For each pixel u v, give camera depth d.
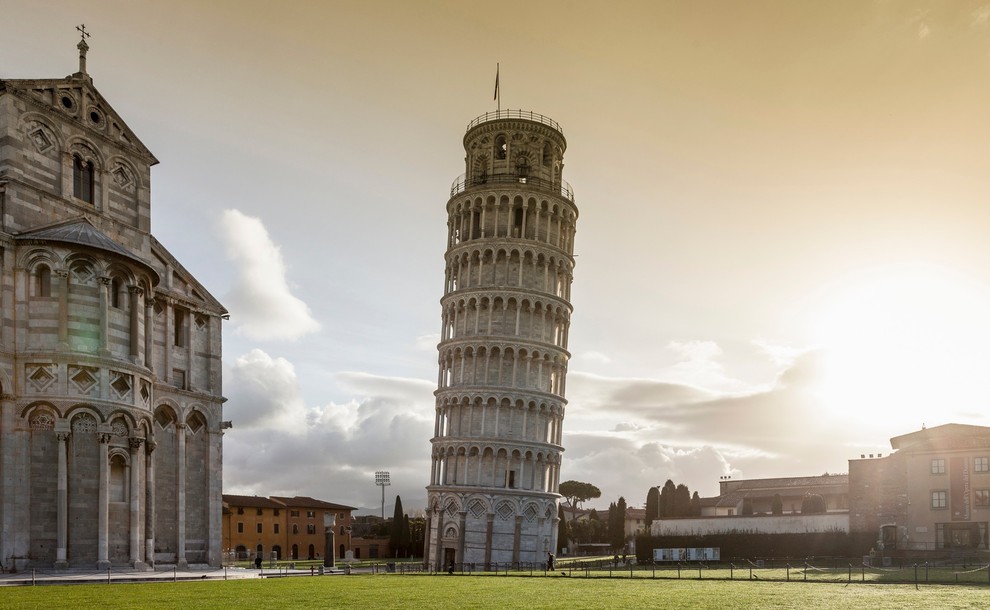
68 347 56.03
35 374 55.19
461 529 98.38
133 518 58.22
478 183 111.19
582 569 84.25
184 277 70.62
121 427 58.50
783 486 155.75
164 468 65.75
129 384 59.00
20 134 59.38
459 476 101.56
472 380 103.50
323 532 172.25
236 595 41.50
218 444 70.94
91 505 55.78
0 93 59.16
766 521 101.69
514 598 41.72
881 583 55.31
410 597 41.69
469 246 107.06
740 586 52.59
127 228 66.62
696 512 155.12
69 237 57.53
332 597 41.16
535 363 104.81
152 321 63.22
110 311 59.03
